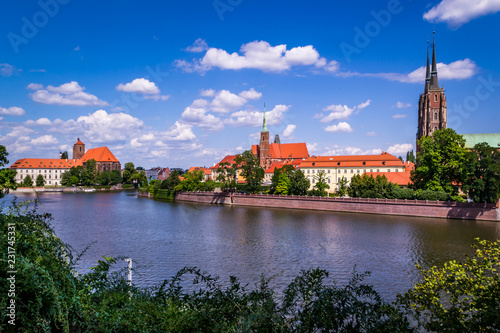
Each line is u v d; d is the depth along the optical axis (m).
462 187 85.81
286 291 14.77
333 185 157.62
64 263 13.47
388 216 90.38
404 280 38.47
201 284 36.38
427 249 52.53
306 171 162.88
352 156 159.62
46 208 112.06
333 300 13.56
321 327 12.85
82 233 66.69
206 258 47.78
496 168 78.88
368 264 44.72
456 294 17.52
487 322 13.39
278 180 126.38
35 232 13.65
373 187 103.81
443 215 85.81
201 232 67.75
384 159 152.12
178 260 46.62
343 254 49.84
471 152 83.06
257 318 12.74
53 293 11.37
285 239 60.50
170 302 13.79
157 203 133.75
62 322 11.59
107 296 13.23
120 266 41.69
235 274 40.56
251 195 123.44
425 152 91.88
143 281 37.22
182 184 152.00
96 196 173.62
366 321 12.91
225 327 12.84
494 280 16.52
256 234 65.38
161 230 70.06
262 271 41.88
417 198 91.19
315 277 14.65
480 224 75.38
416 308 17.52
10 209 14.34
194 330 12.70
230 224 77.94
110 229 71.44
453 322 14.17
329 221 81.75
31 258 12.21
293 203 112.38
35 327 10.96
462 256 48.19
